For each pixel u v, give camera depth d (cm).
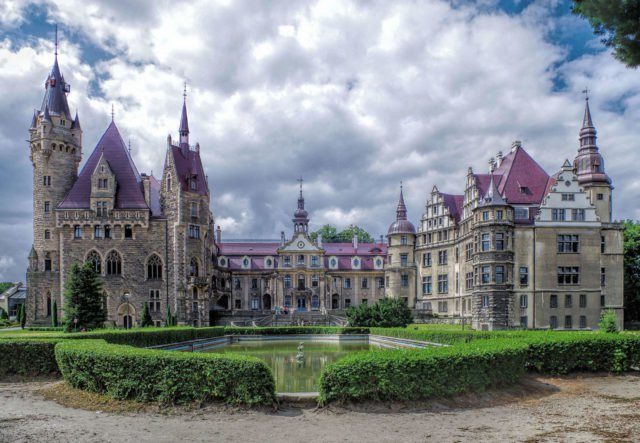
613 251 6488
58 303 7919
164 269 8031
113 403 1933
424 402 1938
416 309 8188
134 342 4119
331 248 10731
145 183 8225
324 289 10038
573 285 6284
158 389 1917
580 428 1595
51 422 1686
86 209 7994
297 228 10356
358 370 1911
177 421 1722
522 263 6284
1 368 2667
